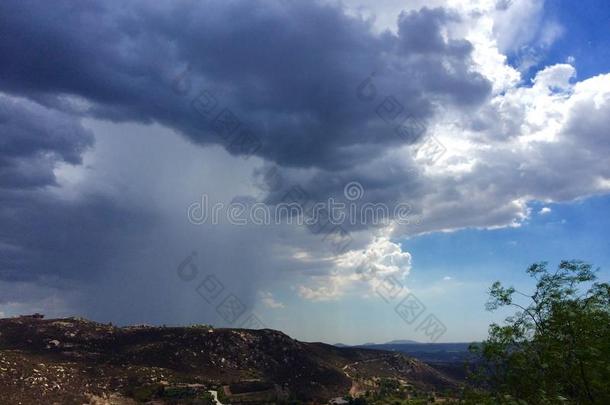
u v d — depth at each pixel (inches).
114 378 5856.3
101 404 4800.7
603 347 738.8
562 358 753.0
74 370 5856.3
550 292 809.5
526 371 794.8
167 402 5196.9
